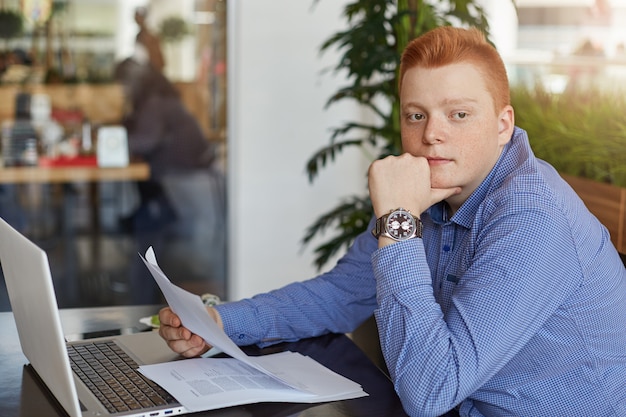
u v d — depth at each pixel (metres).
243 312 1.74
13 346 1.70
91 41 4.23
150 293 4.43
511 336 1.33
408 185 1.45
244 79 4.21
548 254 1.35
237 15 4.18
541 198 1.38
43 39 4.19
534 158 1.49
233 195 4.31
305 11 4.18
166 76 4.30
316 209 4.33
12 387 1.47
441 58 1.44
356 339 1.82
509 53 2.94
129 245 4.39
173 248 4.41
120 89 4.29
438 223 1.60
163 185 4.37
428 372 1.32
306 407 1.39
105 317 1.93
